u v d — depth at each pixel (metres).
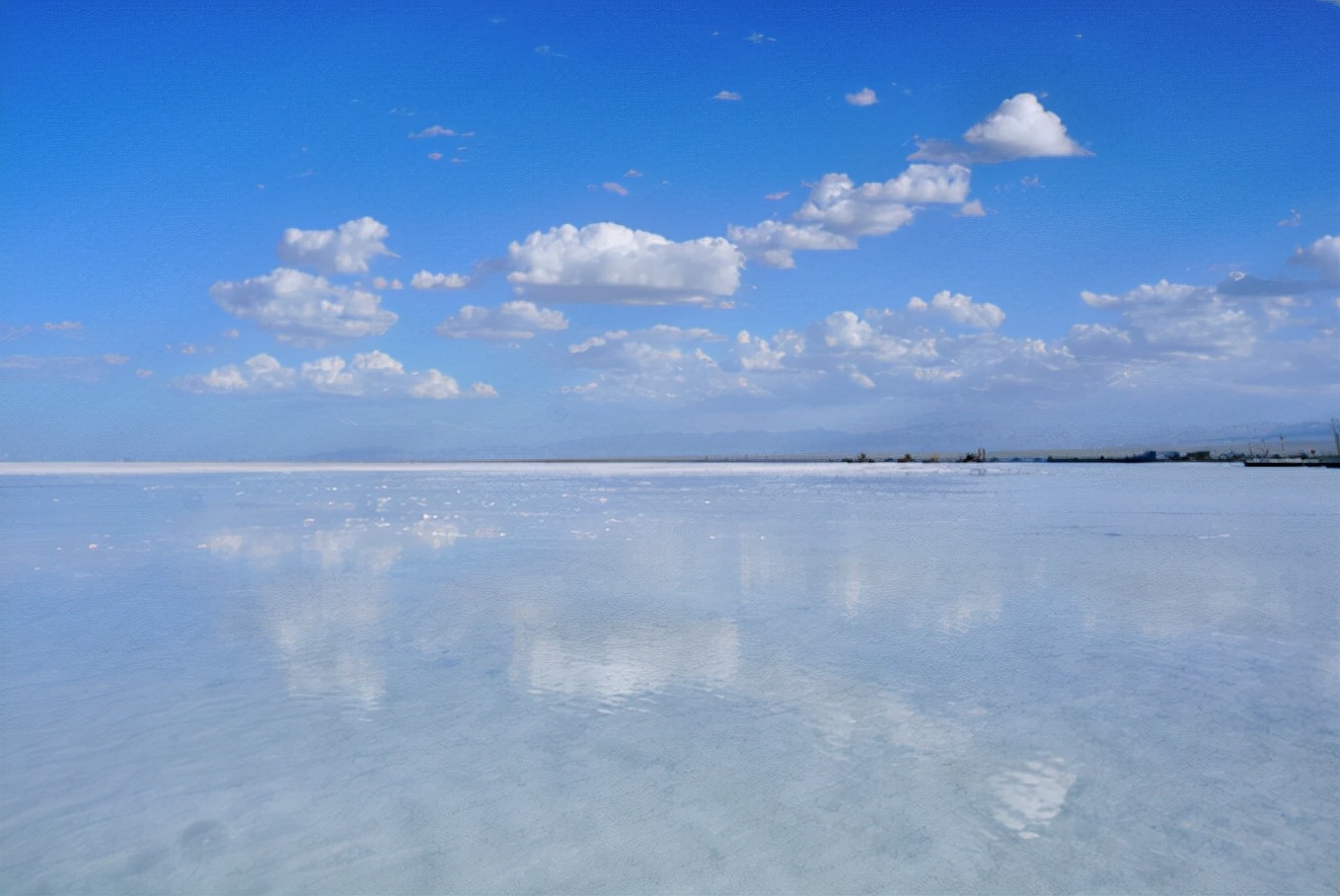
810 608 12.80
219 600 13.44
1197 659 9.78
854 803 5.94
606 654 10.08
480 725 7.56
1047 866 5.07
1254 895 4.75
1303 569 16.30
